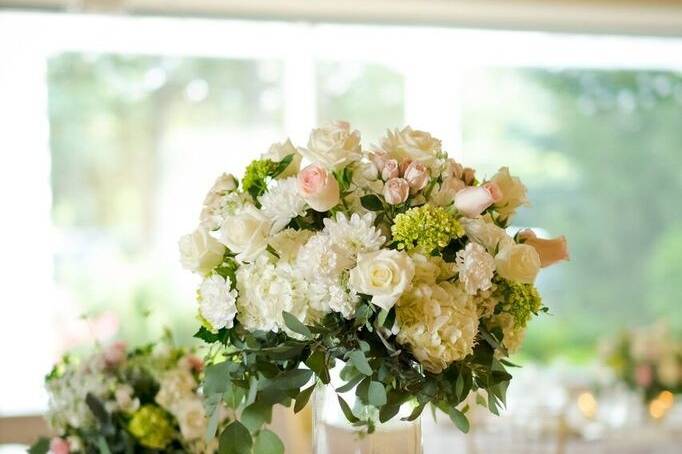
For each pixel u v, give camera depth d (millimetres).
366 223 1330
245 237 1360
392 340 1346
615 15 5465
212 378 1421
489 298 1390
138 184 5383
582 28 5652
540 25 5574
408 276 1278
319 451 1426
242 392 1454
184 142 5453
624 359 4246
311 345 1353
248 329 1406
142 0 4914
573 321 6164
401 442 1411
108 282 5285
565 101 6164
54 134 5258
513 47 5867
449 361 1317
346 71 5668
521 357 6047
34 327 5086
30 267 5121
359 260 1295
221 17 5180
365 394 1348
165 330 2131
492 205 1470
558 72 6133
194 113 5465
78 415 1896
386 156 1409
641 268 6270
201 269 1430
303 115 5602
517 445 3596
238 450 1414
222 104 5500
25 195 5137
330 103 5645
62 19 5109
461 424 1385
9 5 4918
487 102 6047
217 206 1452
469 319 1321
